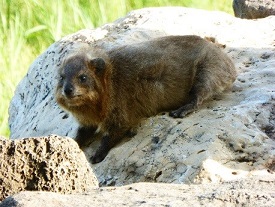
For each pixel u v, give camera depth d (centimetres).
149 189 907
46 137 985
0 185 962
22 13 2314
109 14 2339
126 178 1300
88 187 992
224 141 1273
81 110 1412
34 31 2244
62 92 1392
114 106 1413
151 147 1323
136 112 1418
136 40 1586
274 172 1240
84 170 995
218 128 1294
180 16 1673
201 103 1406
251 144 1267
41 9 2308
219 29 1645
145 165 1291
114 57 1437
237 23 1673
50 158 974
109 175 1323
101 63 1408
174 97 1434
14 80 2142
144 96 1416
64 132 1499
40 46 2247
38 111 1623
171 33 1620
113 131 1415
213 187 904
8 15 2314
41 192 853
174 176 1242
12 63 2173
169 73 1427
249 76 1480
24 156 972
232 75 1448
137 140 1355
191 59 1447
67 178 978
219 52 1452
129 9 2427
